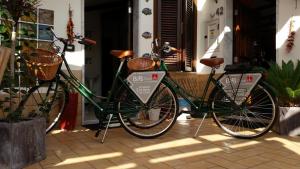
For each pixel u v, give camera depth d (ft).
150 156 10.95
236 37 20.53
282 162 10.39
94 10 25.34
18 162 9.32
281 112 14.33
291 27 16.94
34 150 10.00
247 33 20.84
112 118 13.87
